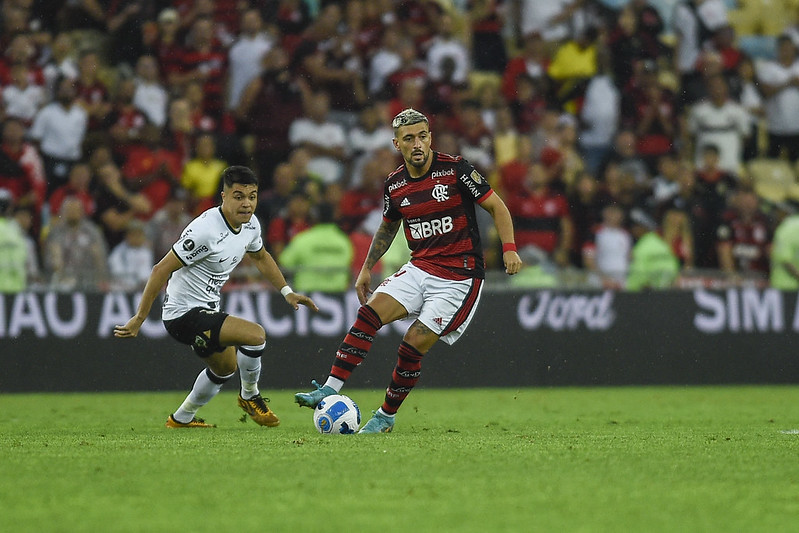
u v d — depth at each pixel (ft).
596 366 133.39
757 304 138.00
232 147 168.55
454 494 43.21
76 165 157.58
